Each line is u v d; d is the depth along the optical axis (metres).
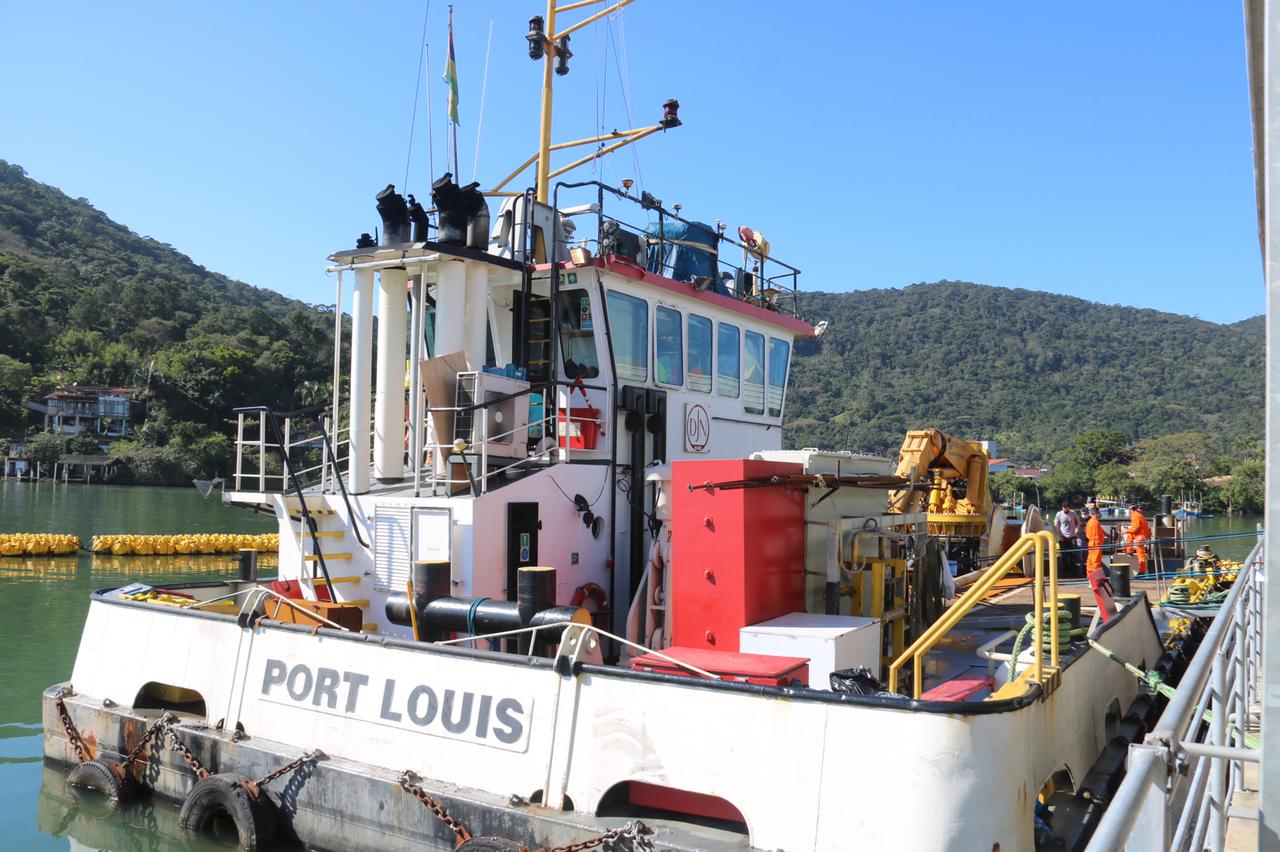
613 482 8.72
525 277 9.02
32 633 15.76
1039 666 5.34
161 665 7.24
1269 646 2.59
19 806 7.72
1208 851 3.38
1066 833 5.68
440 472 8.06
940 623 5.37
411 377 8.69
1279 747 2.56
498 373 8.70
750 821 4.80
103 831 7.04
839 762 4.65
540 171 10.98
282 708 6.50
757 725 4.88
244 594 8.22
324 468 9.02
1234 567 16.23
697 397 10.05
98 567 24.53
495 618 6.54
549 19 11.17
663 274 10.02
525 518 7.68
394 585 7.79
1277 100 2.64
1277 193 2.62
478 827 5.43
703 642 6.85
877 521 8.23
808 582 7.79
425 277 8.99
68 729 7.52
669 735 5.09
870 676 5.31
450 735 5.76
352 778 5.95
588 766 5.29
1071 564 17.36
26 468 88.69
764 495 7.09
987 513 16.66
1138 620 9.24
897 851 4.44
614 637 5.57
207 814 6.46
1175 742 2.47
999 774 4.52
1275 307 2.62
